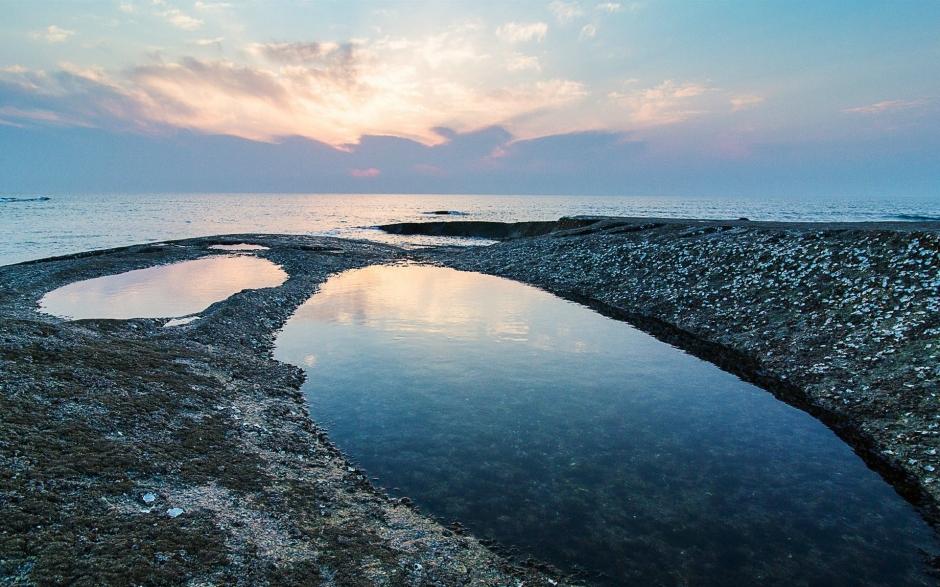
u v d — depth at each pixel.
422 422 18.12
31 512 9.52
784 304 28.16
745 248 37.28
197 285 44.53
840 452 15.99
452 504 13.15
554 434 17.22
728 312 30.27
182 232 104.44
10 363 16.30
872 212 164.75
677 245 43.88
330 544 10.80
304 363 24.70
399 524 12.12
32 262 54.47
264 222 138.50
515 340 28.50
